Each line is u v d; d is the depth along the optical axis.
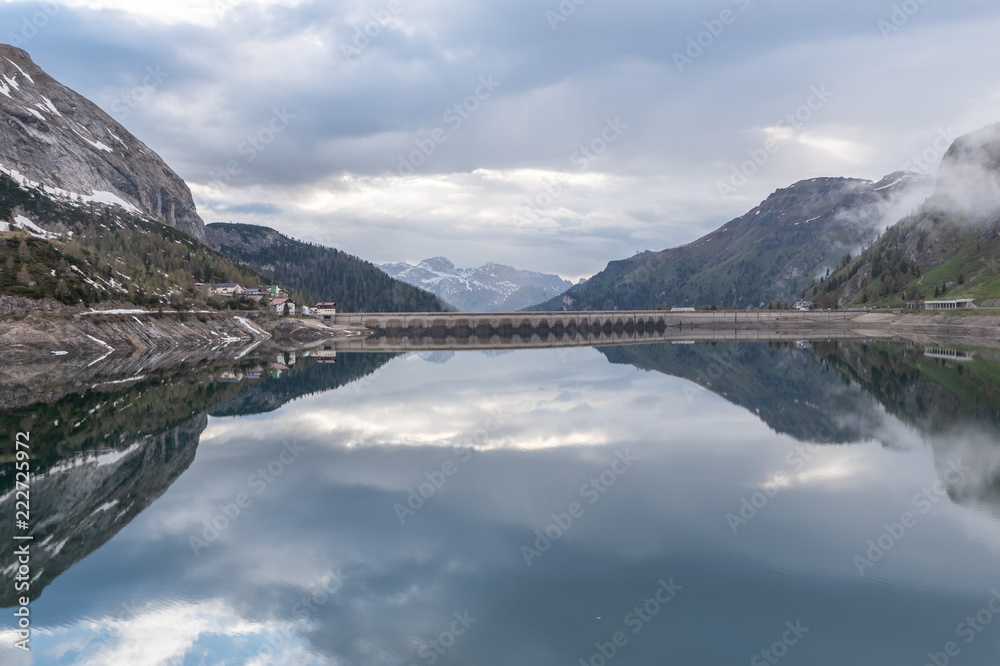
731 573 33.97
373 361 155.38
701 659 26.08
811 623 28.94
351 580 34.12
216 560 36.75
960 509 43.25
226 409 85.12
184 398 93.75
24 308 144.38
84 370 121.69
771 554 36.28
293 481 52.00
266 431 71.06
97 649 27.56
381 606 31.19
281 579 34.09
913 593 31.50
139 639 28.50
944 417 75.62
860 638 27.59
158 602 32.00
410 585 33.28
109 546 38.81
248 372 128.25
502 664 25.94
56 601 31.88
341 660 26.69
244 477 53.31
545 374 123.88
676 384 107.69
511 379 115.94
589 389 102.12
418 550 37.72
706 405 86.00
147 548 38.59
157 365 135.38
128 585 33.81
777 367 134.00
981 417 75.25
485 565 35.44
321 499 47.38
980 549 36.53
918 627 28.52
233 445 64.69
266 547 38.50
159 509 45.62
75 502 47.31
